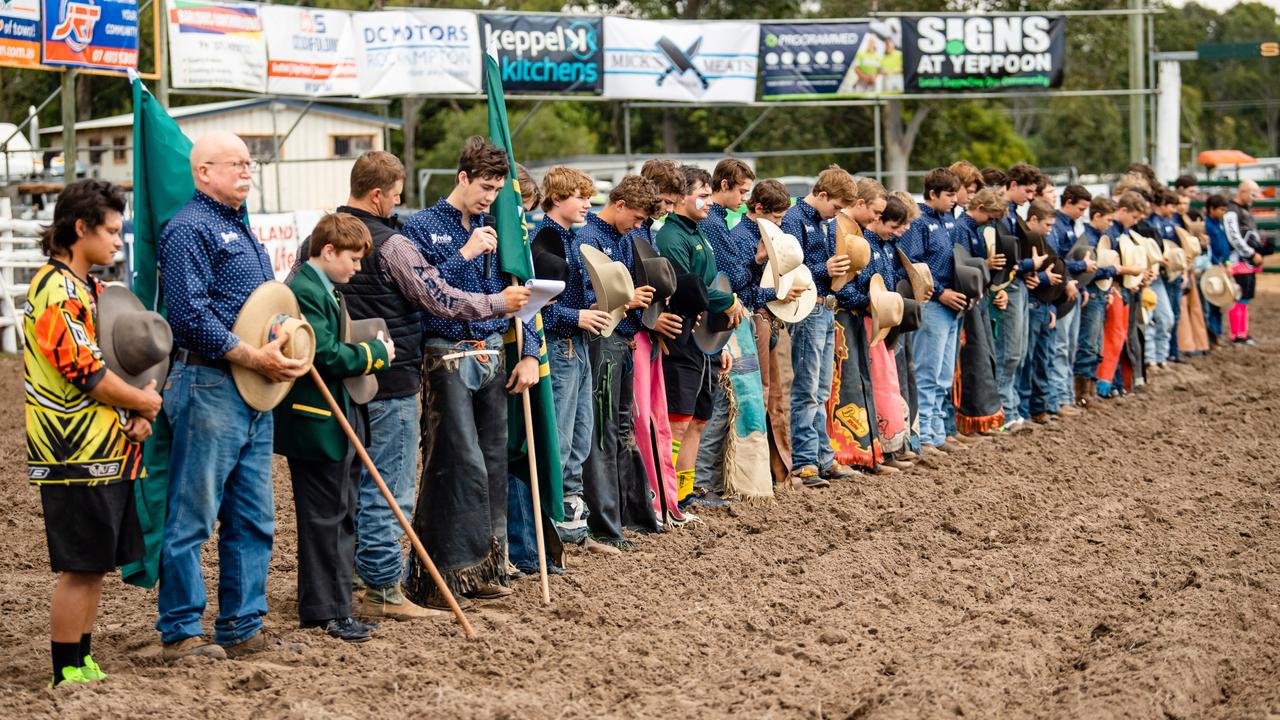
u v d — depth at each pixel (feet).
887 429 43.98
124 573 24.86
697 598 30.12
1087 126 229.66
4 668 24.80
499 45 79.97
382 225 27.99
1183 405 58.95
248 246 25.02
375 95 77.87
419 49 78.18
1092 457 47.52
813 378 41.37
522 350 30.04
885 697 23.24
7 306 76.54
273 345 24.25
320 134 111.75
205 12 71.41
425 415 28.94
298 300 25.61
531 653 25.95
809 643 26.63
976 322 49.39
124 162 117.19
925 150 166.71
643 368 35.50
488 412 29.60
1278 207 114.42
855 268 41.75
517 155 164.96
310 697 23.11
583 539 33.86
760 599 29.81
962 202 48.96
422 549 26.89
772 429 40.60
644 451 35.83
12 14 63.77
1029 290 52.90
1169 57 106.52
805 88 88.17
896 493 40.98
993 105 192.54
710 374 37.32
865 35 88.22
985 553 34.68
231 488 25.18
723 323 36.52
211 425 24.27
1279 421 54.80
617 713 22.76
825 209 41.37
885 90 88.99
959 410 50.03
